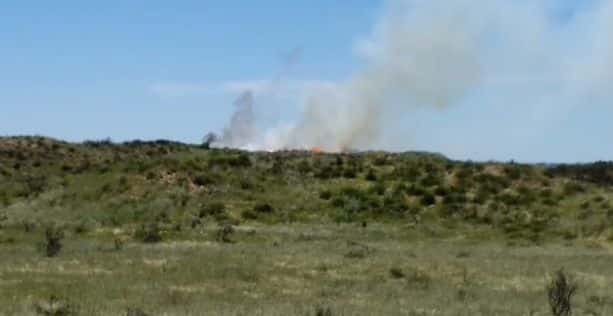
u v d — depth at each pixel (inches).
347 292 1358.3
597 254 2031.3
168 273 1493.6
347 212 2637.8
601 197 2731.3
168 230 2309.3
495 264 1754.4
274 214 2630.4
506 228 2484.0
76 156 3425.2
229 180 2913.4
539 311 1202.6
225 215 2593.5
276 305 1182.9
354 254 1856.5
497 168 3034.0
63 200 2783.0
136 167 3031.5
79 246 1951.3
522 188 2844.5
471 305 1244.5
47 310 1096.2
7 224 2438.5
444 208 2655.0
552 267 1717.5
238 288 1371.8
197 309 1124.5
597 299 1338.6
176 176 2906.0
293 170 3063.5
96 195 2805.1
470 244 2258.9
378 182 2908.5
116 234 2272.4
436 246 2187.5
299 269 1609.3
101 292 1267.2
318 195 2787.9
